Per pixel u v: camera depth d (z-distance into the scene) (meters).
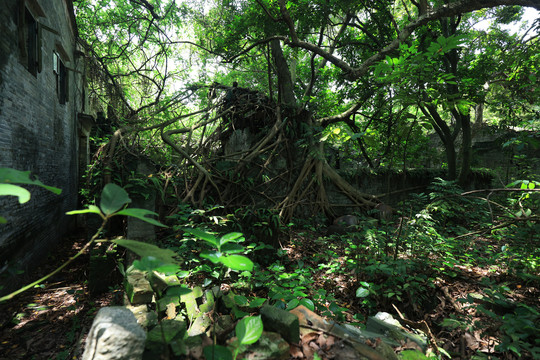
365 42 9.46
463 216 6.86
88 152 10.10
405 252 4.16
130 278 2.56
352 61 9.25
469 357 2.57
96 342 1.29
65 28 7.32
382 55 6.05
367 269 3.25
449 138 9.16
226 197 6.13
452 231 6.10
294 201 7.25
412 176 9.89
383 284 3.32
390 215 6.68
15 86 3.96
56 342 2.80
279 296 2.38
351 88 9.42
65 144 7.27
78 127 9.23
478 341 2.71
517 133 7.73
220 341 1.59
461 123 9.02
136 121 6.55
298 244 5.57
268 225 4.77
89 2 10.26
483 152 12.50
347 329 2.01
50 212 5.80
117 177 4.05
